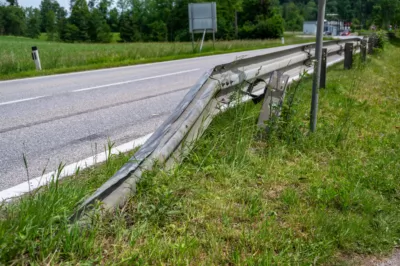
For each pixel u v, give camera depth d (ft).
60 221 6.82
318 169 10.93
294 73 21.42
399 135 14.47
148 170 8.40
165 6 257.96
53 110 20.31
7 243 6.03
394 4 204.74
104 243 6.84
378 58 45.34
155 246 6.77
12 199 9.09
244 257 6.86
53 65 47.50
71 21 273.95
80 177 10.27
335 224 7.94
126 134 15.61
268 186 9.76
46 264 6.07
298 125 13.46
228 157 10.95
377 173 10.66
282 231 7.67
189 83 30.27
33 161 12.40
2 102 22.82
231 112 13.50
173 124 10.14
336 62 35.76
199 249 6.97
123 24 274.36
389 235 7.87
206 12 82.84
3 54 45.19
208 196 8.87
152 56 64.90
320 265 6.95
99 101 22.84
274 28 223.10
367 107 18.69
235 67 14.17
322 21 13.15
